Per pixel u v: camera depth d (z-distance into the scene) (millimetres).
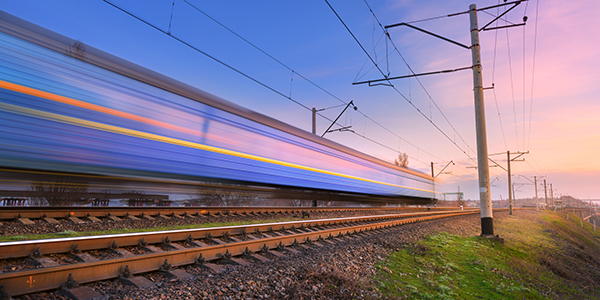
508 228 20453
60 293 4332
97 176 6816
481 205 14023
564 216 73062
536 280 10508
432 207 41188
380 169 20781
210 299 4625
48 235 6977
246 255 7160
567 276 13195
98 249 6195
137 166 7555
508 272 9750
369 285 6285
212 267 5945
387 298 5871
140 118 7855
